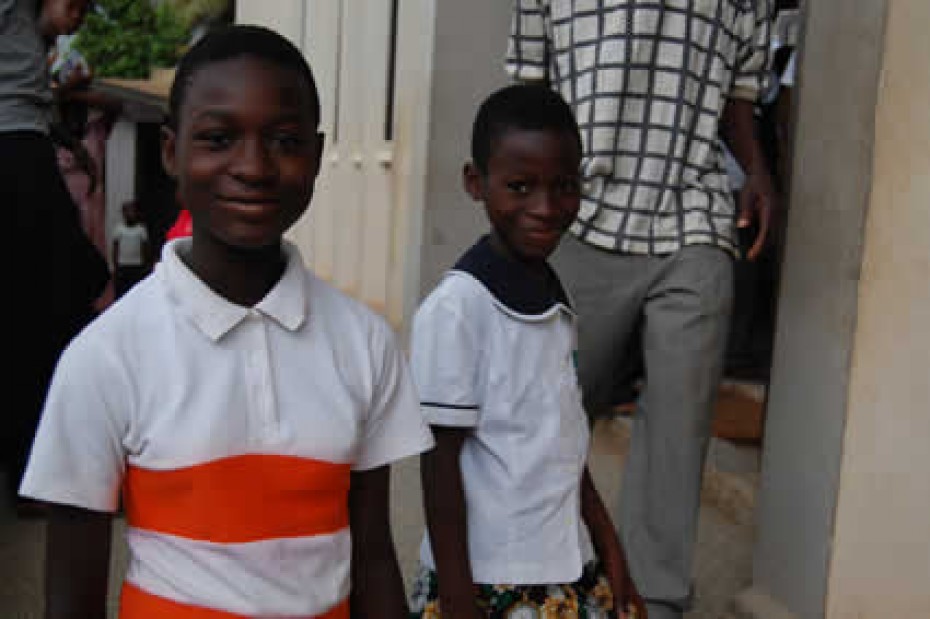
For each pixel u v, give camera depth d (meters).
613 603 1.96
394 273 7.04
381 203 7.40
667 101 2.49
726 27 2.54
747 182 2.64
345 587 1.36
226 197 1.25
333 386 1.33
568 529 1.81
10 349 3.30
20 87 3.25
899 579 2.71
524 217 1.85
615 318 2.56
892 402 2.66
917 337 2.64
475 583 1.78
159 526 1.25
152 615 1.24
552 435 1.81
